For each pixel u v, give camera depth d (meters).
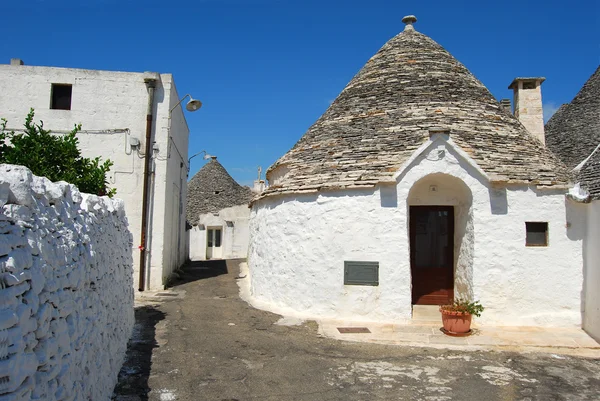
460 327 8.58
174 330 8.88
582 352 7.77
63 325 3.60
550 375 6.68
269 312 10.55
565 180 9.73
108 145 13.87
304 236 10.41
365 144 10.70
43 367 3.12
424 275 10.88
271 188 12.02
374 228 9.69
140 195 13.95
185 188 22.28
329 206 10.08
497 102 12.17
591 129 13.95
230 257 29.98
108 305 5.71
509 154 10.15
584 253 9.21
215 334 8.63
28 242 3.01
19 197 2.95
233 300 12.20
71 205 4.34
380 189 9.69
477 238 9.38
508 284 9.30
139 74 14.10
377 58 13.51
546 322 9.16
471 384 6.30
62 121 13.70
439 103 11.32
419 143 10.01
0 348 2.47
